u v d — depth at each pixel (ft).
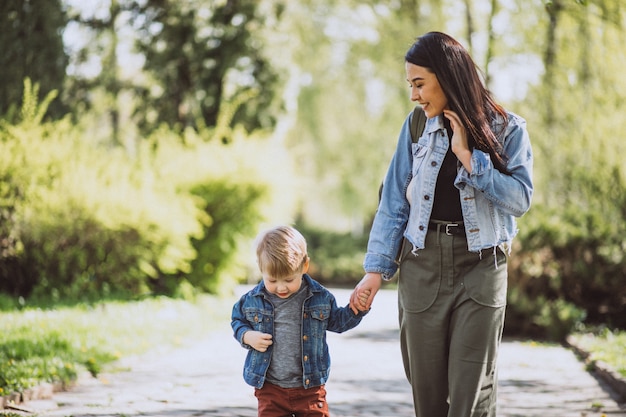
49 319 29.58
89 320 31.09
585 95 46.34
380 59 87.92
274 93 57.77
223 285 48.73
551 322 38.81
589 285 43.16
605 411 21.38
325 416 13.55
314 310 13.55
